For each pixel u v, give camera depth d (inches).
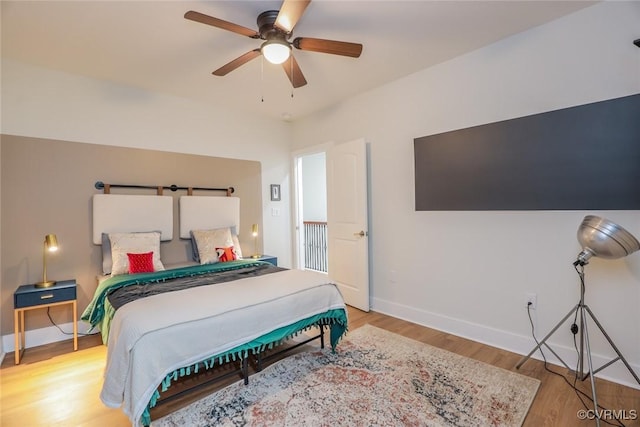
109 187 125.8
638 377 79.5
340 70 120.2
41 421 70.5
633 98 77.8
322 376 86.8
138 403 59.5
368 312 140.6
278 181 181.9
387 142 135.0
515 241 99.8
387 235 137.1
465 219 111.4
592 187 84.0
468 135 107.8
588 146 84.4
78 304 118.9
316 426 66.9
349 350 102.8
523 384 81.8
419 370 89.6
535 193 93.9
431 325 122.5
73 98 118.8
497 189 101.6
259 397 77.6
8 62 107.3
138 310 70.7
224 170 159.6
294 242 186.4
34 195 111.1
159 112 139.3
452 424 67.1
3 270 105.8
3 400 78.5
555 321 92.7
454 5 82.0
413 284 128.3
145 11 81.5
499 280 103.7
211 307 74.4
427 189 119.6
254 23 88.1
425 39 98.8
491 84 103.0
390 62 114.3
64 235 116.5
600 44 83.2
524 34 95.7
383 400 75.6
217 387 83.1
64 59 107.4
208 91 138.2
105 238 120.4
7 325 105.9
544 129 91.6
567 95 88.7
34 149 111.3
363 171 138.9
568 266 89.9
